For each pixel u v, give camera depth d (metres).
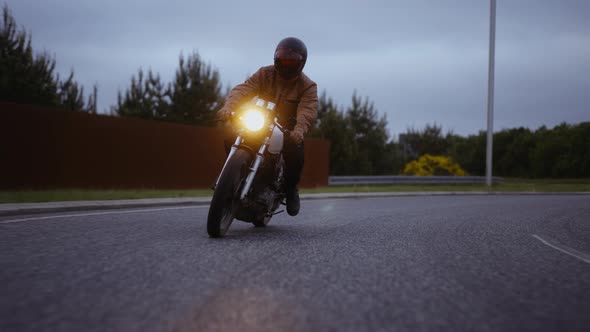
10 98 19.53
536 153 46.50
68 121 12.88
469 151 54.19
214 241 4.94
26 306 2.62
